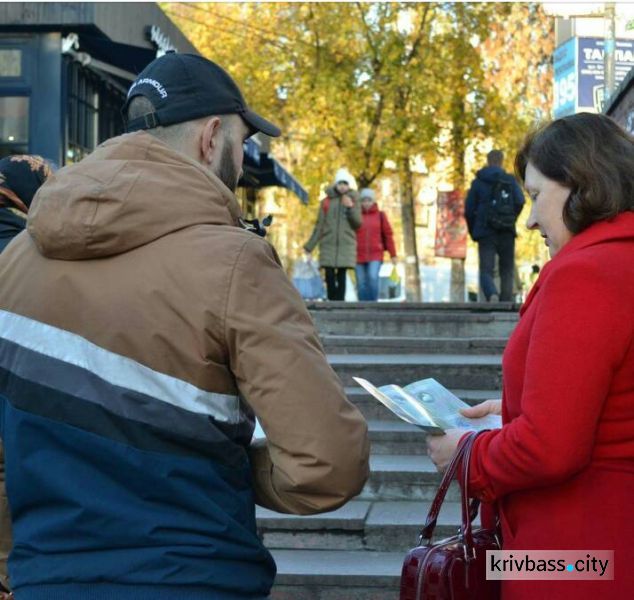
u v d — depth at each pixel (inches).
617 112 367.2
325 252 604.1
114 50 531.8
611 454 95.6
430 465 239.1
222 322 87.8
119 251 90.3
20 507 90.5
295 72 968.3
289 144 1068.5
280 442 87.1
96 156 94.0
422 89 900.6
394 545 211.5
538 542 97.0
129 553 85.7
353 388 293.1
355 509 221.3
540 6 977.5
